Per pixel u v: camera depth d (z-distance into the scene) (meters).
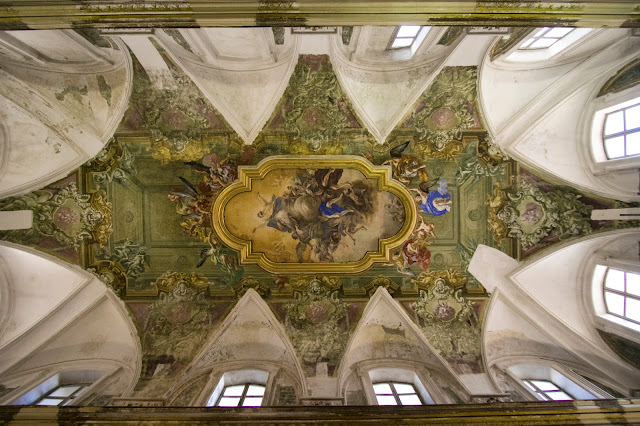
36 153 10.57
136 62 9.88
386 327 11.34
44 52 9.32
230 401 9.68
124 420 7.82
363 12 6.21
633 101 9.36
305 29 9.08
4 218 10.30
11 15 6.08
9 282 10.70
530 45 9.78
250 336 11.21
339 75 10.46
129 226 11.27
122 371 10.39
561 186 10.73
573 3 6.02
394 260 11.51
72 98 10.25
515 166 11.02
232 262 11.48
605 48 8.99
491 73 10.16
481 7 6.09
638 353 9.23
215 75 10.47
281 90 10.67
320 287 11.51
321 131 11.08
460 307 11.27
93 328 11.03
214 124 10.95
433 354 10.66
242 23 6.33
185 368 10.21
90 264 11.04
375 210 11.52
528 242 11.11
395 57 10.41
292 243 11.58
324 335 11.05
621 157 9.65
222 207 11.41
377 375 10.66
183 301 11.31
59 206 10.80
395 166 11.27
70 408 8.04
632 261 9.61
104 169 10.96
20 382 9.64
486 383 9.72
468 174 11.26
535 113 10.52
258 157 11.24
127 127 10.77
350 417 7.83
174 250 11.43
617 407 7.72
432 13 6.18
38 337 10.50
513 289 11.16
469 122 10.85
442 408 7.91
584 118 10.31
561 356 10.51
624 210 9.90
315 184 11.48
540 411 7.74
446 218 11.45
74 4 6.07
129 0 6.14
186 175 11.28
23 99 9.89
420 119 10.95
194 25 6.33
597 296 10.66
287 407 8.13
